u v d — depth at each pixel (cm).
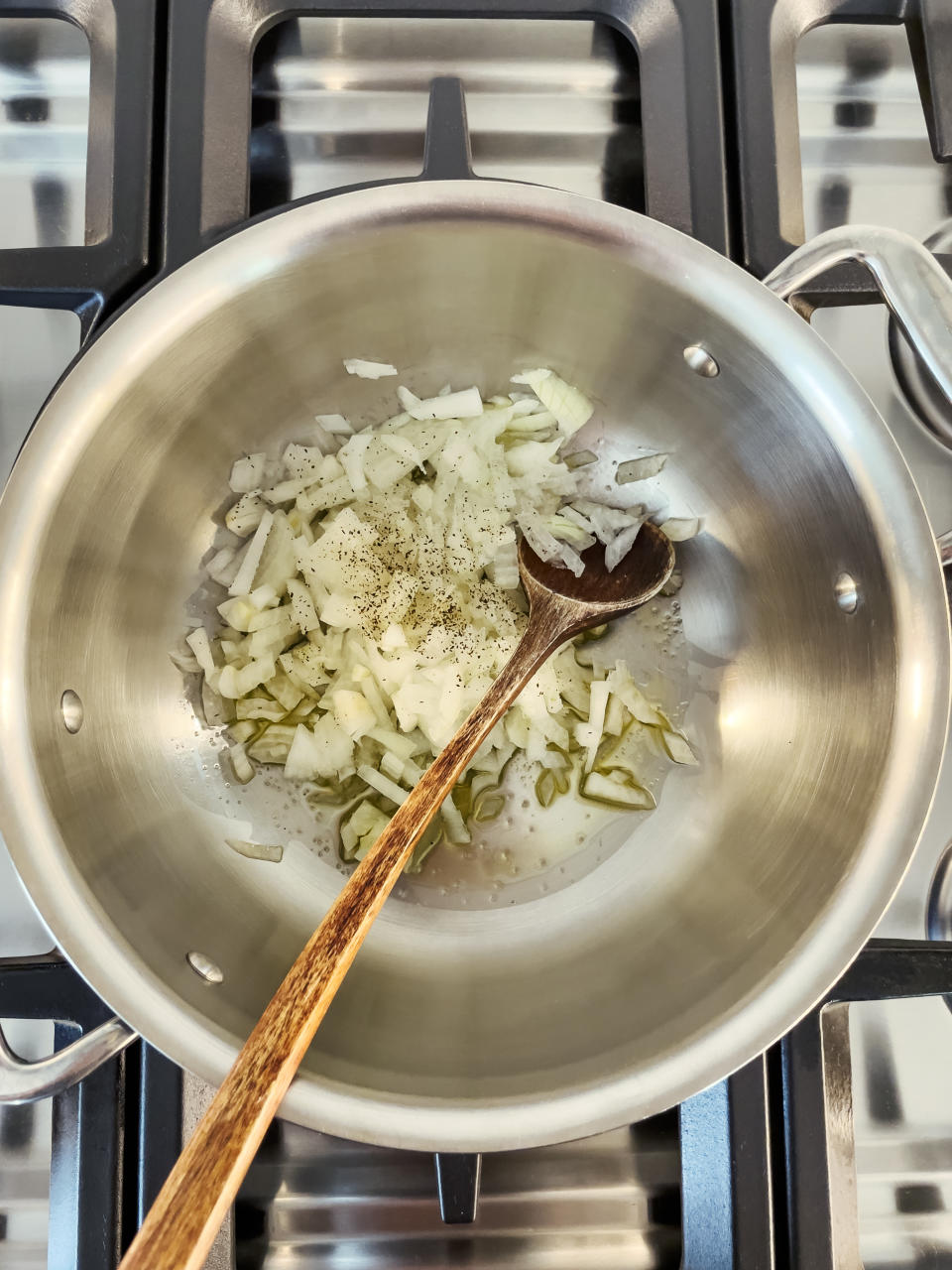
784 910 25
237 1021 23
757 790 28
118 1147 25
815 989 22
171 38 27
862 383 31
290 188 31
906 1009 29
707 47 28
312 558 31
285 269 24
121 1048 22
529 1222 28
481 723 27
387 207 24
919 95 31
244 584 30
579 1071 23
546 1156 28
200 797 29
